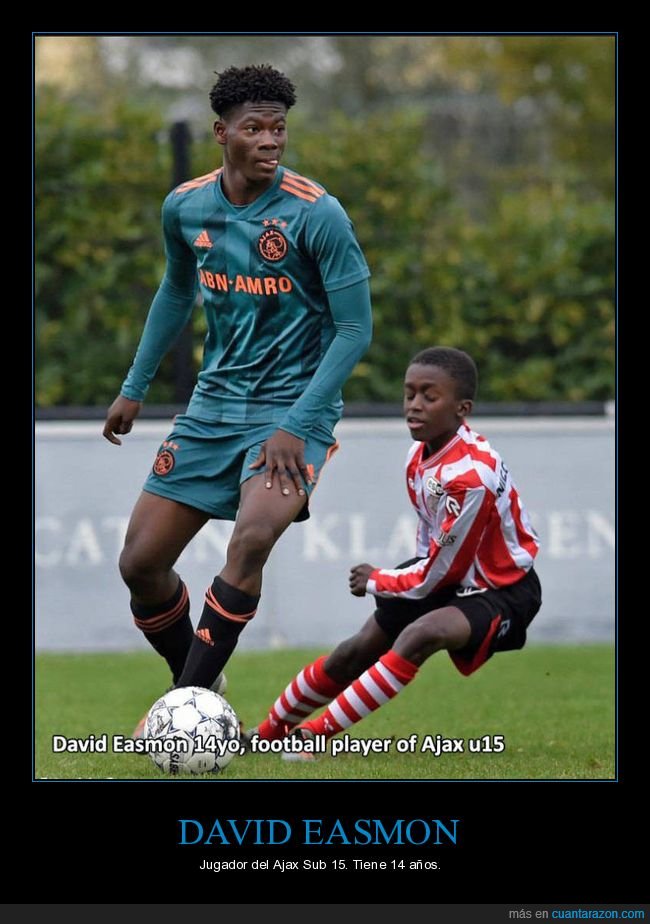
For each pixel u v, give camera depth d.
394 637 21.72
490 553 20.92
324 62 89.94
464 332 40.91
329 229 20.05
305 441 20.23
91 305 39.69
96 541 34.91
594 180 66.81
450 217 42.03
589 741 23.16
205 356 21.52
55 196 39.38
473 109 86.12
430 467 20.78
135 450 34.94
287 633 35.25
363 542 35.34
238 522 20.08
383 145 40.97
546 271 41.19
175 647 22.45
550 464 35.66
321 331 20.88
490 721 25.11
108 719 25.38
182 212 21.03
